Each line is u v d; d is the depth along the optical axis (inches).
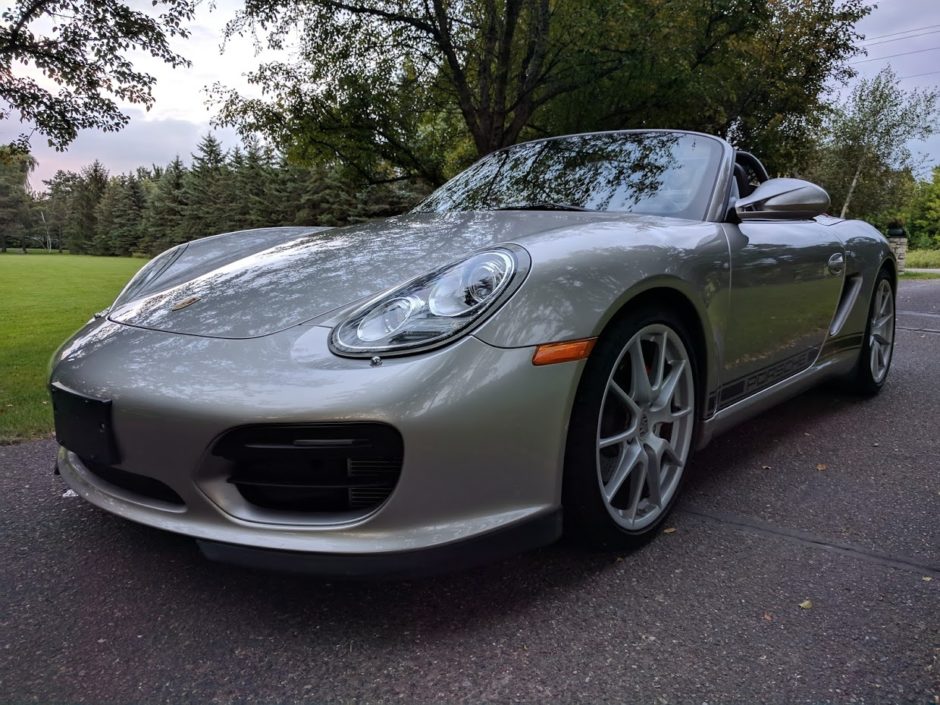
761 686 50.9
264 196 1672.0
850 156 815.7
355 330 58.5
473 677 52.6
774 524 79.3
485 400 56.1
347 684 52.0
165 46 267.3
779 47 479.5
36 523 81.6
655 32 342.6
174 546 75.2
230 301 68.0
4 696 50.6
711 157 95.5
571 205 94.5
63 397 63.7
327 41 357.7
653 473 73.3
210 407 55.1
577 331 60.7
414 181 442.3
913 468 97.3
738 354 85.4
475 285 59.9
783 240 95.0
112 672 53.5
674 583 65.9
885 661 53.5
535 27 339.0
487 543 57.6
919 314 280.4
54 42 252.5
